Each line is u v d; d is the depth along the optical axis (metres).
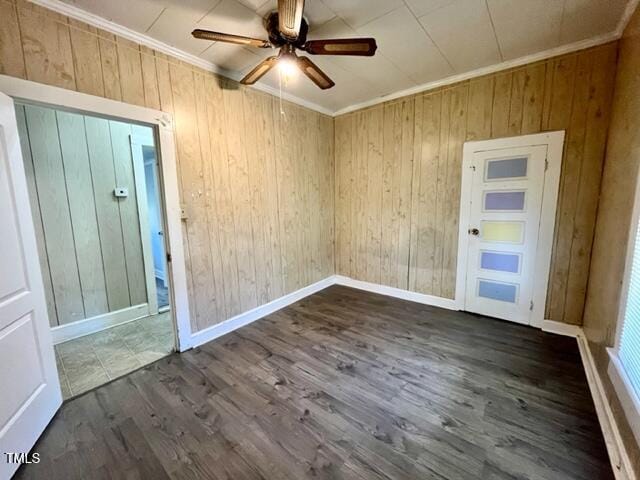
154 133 2.32
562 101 2.52
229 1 1.78
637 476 1.21
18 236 1.55
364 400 1.90
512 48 2.46
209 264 2.74
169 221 2.40
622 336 1.62
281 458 1.48
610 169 2.17
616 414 1.51
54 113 2.67
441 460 1.45
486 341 2.62
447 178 3.24
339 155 4.21
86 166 2.89
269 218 3.34
